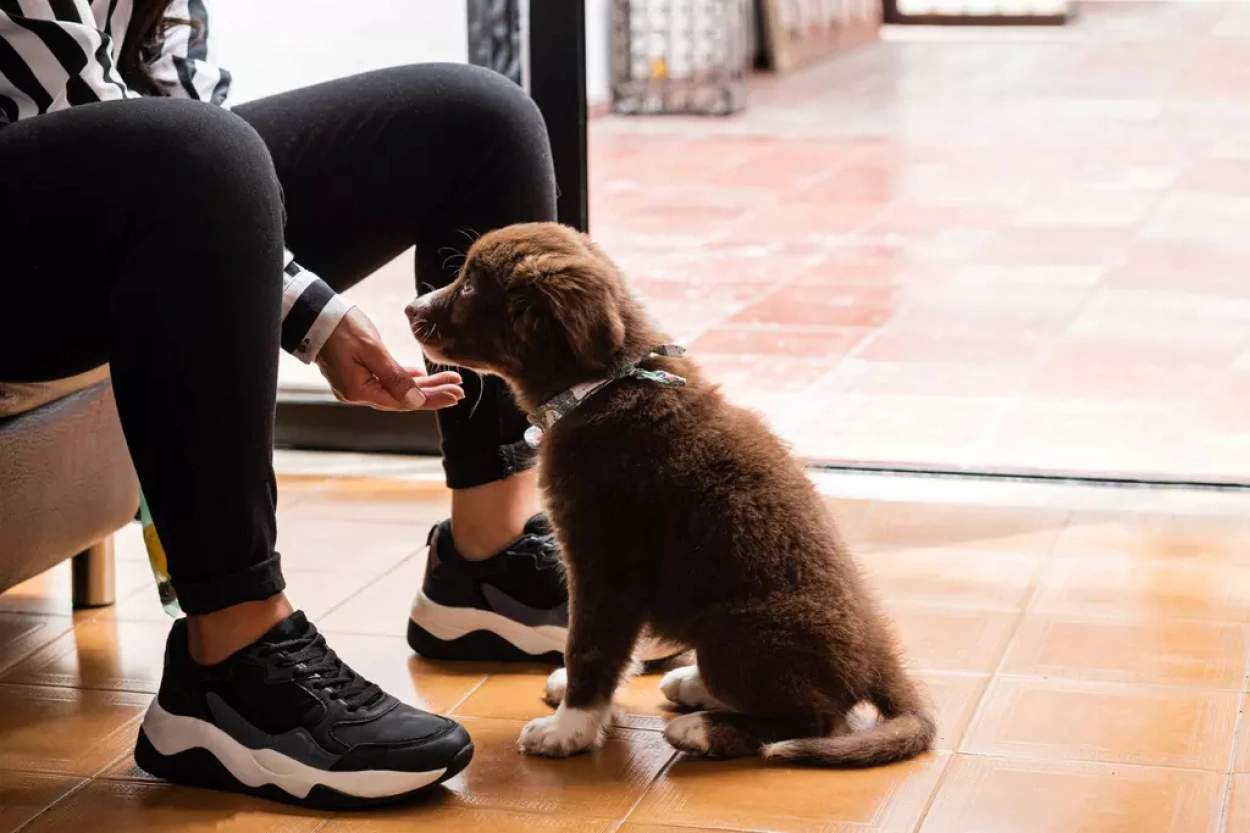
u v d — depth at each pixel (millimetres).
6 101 1860
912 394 4082
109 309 1802
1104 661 2297
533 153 2246
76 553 2363
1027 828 1775
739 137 8195
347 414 3607
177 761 1918
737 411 2088
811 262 5605
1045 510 3117
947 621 2484
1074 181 6801
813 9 10625
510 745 2045
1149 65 9688
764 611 1958
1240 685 2191
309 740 1851
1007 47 10766
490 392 2260
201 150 1750
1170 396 4016
